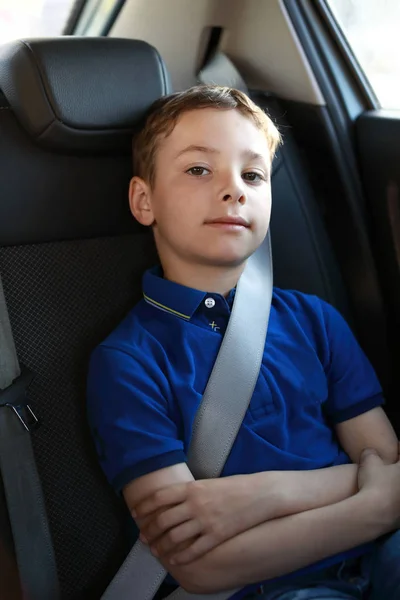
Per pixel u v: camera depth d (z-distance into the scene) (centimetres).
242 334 110
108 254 118
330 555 98
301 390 111
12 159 108
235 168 106
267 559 94
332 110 141
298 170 140
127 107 112
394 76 139
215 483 97
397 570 99
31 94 105
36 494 100
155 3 146
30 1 143
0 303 102
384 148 136
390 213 138
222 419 105
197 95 109
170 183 108
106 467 101
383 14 136
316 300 122
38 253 111
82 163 114
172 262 113
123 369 103
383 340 142
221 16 144
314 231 138
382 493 102
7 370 100
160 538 97
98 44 111
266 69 146
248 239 107
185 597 99
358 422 115
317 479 103
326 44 143
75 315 113
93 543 109
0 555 97
